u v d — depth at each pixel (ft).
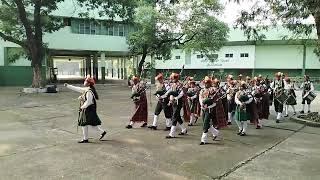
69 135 28.89
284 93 37.50
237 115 29.89
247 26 43.93
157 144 26.00
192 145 25.88
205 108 26.45
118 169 20.02
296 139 28.66
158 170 19.94
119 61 161.48
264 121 38.06
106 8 75.92
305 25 43.75
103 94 68.54
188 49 101.35
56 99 57.11
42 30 77.61
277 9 41.91
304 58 136.05
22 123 34.60
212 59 109.19
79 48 102.01
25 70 93.09
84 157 22.33
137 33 91.30
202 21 89.30
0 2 76.38
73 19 100.42
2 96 61.00
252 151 24.47
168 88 30.45
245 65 142.10
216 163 21.45
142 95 32.24
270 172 19.92
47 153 23.21
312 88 43.75
